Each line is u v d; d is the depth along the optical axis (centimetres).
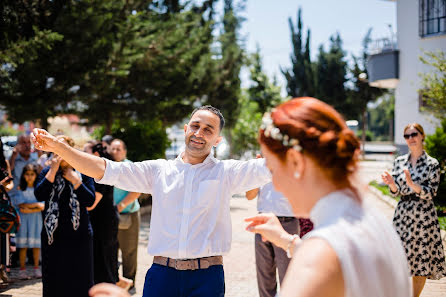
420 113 1491
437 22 1406
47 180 415
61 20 826
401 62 1627
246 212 1149
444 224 806
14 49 709
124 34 949
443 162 1025
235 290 547
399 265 115
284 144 121
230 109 1905
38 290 550
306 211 126
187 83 1295
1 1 730
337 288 102
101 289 125
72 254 412
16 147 690
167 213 290
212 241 289
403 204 470
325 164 119
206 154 304
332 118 124
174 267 285
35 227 623
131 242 548
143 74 1133
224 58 1684
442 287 534
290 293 102
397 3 1631
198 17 1448
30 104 851
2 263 569
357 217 115
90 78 902
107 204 491
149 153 1217
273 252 445
